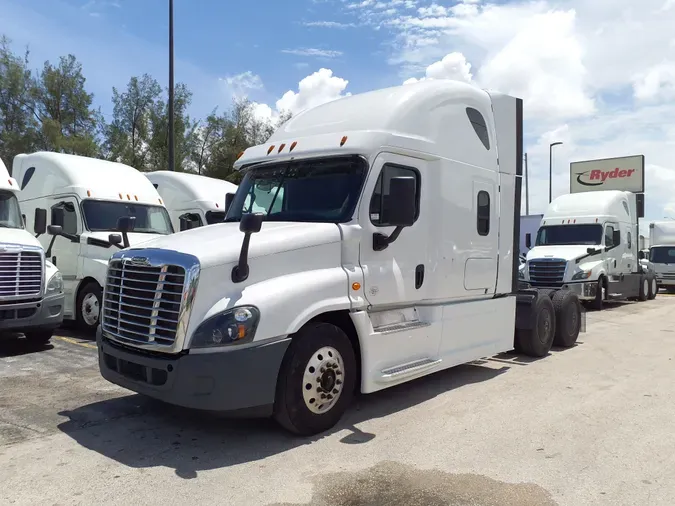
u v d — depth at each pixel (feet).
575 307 31.89
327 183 18.75
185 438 16.26
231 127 109.40
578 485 13.35
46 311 27.76
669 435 16.78
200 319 14.85
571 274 52.54
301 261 16.48
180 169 103.40
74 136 97.81
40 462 14.51
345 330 17.97
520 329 27.81
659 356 29.09
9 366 24.93
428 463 14.58
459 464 14.55
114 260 17.30
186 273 14.84
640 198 68.80
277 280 15.85
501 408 19.43
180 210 44.65
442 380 23.59
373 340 17.90
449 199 21.33
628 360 27.99
